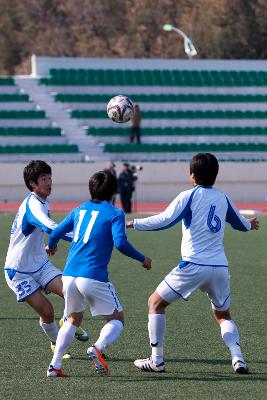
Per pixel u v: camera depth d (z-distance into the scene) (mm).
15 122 101312
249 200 99500
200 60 111562
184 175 97500
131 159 101688
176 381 21250
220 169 98562
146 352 24656
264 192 99875
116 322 21172
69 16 183750
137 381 21266
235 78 111688
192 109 108562
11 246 23516
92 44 177750
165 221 21375
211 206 21531
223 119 108312
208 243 21453
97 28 179750
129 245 20781
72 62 107375
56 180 94000
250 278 40656
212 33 162250
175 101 108062
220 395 19859
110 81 107625
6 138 99500
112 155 101125
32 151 98875
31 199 22844
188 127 106062
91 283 20875
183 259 21562
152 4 174625
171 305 33219
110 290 21172
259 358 23906
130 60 109000
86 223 21250
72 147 100312
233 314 31156
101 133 102875
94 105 105500
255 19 162375
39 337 26938
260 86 111875
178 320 29953
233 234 63219
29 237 23234
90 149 101438
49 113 103562
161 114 106438
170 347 25438
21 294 23312
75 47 180500
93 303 21172
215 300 21812
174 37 169125
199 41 163250
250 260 47594
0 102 102438
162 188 97438
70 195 94562
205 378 21562
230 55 162375
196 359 23812
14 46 184250
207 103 109188
